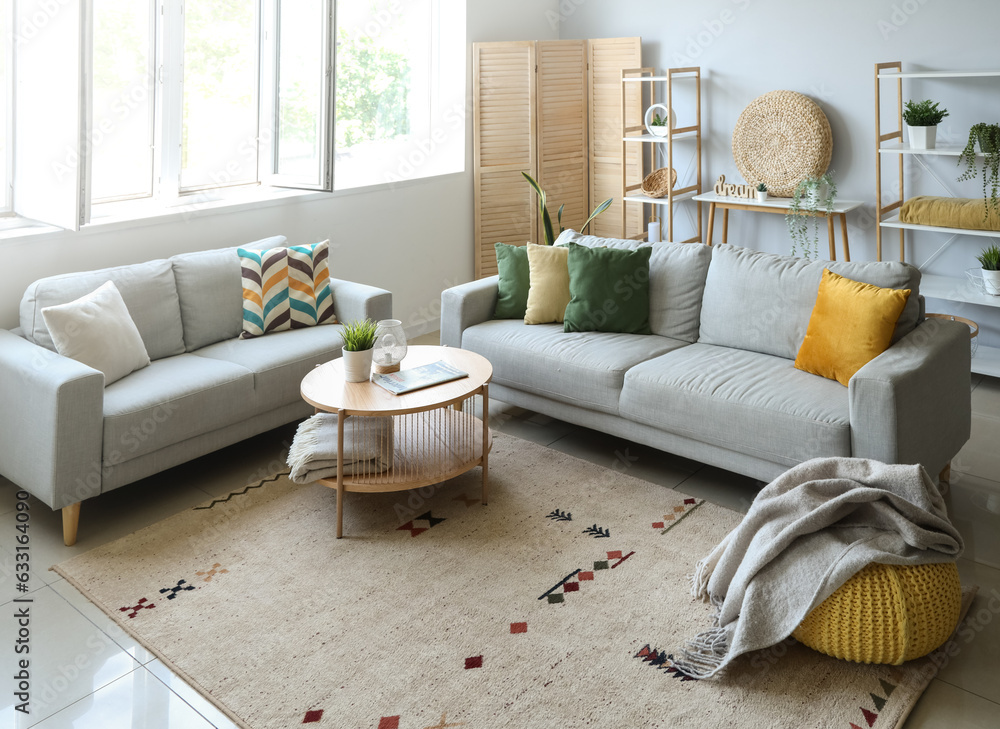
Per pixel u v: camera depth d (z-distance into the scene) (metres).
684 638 2.44
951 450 3.18
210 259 3.89
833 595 2.27
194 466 3.61
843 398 3.00
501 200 5.65
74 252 3.72
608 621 2.52
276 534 3.04
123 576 2.77
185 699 2.23
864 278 3.30
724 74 5.36
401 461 3.17
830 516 2.37
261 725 2.13
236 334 3.94
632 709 2.16
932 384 2.92
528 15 5.79
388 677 2.29
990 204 4.21
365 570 2.80
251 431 3.54
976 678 2.28
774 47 5.13
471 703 2.19
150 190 4.22
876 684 2.24
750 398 3.07
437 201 5.38
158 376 3.36
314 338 3.87
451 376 3.23
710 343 3.73
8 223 3.73
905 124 4.73
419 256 5.35
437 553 2.90
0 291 3.51
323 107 4.30
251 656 2.38
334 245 4.84
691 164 5.63
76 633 2.50
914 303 3.20
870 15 4.74
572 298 3.88
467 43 5.38
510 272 4.12
